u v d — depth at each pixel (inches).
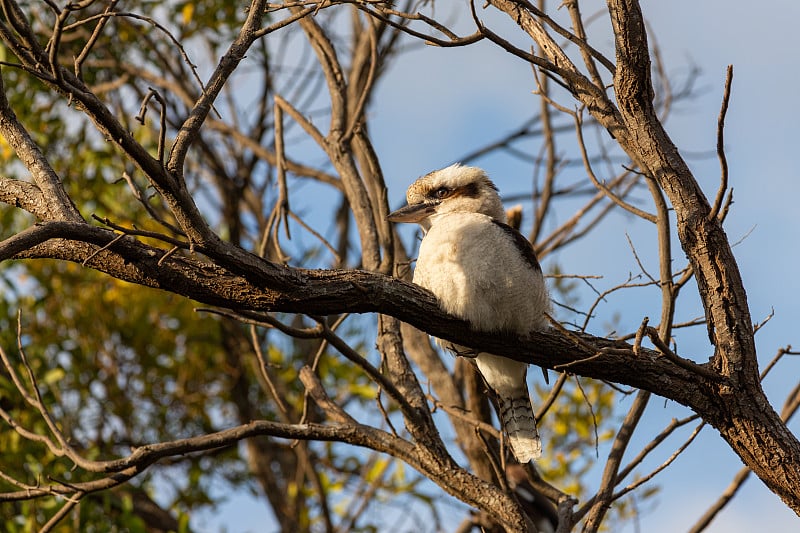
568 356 294.0
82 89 224.5
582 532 308.5
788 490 270.4
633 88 277.6
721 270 274.1
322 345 343.9
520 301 294.8
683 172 278.7
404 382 340.8
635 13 272.4
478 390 398.3
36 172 266.5
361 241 382.9
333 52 426.6
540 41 300.5
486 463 412.5
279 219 373.4
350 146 404.8
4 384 453.7
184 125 235.0
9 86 543.2
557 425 503.2
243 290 257.9
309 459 569.6
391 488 533.0
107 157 559.8
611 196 324.8
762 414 273.3
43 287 564.4
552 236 498.0
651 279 310.7
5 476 311.4
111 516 467.5
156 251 254.2
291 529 593.3
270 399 589.6
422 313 287.7
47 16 586.2
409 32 269.7
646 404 321.7
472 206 373.7
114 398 576.7
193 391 608.7
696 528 348.2
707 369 277.3
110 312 572.1
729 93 244.5
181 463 620.7
